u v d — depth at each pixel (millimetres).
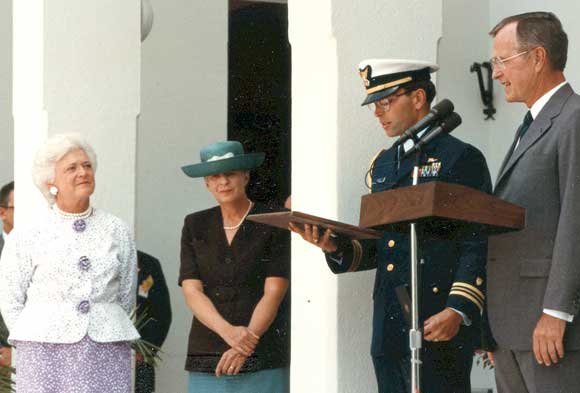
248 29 17438
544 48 8398
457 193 7969
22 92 12758
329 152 10055
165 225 15711
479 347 9102
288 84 17578
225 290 10984
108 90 12609
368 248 9359
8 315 9766
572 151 8148
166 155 15773
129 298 10008
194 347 11031
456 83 14492
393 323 9070
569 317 8047
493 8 14500
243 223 11039
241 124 17438
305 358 10148
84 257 9727
